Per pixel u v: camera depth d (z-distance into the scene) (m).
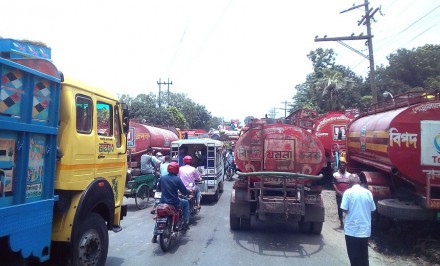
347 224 5.72
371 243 8.25
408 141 7.38
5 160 3.65
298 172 8.81
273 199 8.23
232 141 28.03
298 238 8.58
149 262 6.45
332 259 6.94
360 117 12.08
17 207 3.76
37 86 4.14
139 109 46.44
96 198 5.30
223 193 16.02
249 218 9.05
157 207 7.20
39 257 4.16
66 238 4.75
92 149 5.39
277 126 8.93
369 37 19.91
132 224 9.59
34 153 4.12
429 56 51.72
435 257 6.89
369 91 51.22
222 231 9.09
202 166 13.50
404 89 48.72
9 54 4.14
